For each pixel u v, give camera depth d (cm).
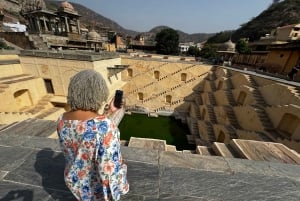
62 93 1508
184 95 2730
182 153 346
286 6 7075
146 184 261
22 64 1503
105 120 126
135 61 2748
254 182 276
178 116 2531
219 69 2572
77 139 123
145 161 314
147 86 2755
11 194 234
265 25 7194
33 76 1514
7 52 1611
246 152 410
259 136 999
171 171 292
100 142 119
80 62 1370
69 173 136
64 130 128
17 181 256
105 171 121
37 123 503
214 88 2295
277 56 2364
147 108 2742
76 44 3161
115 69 1656
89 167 131
